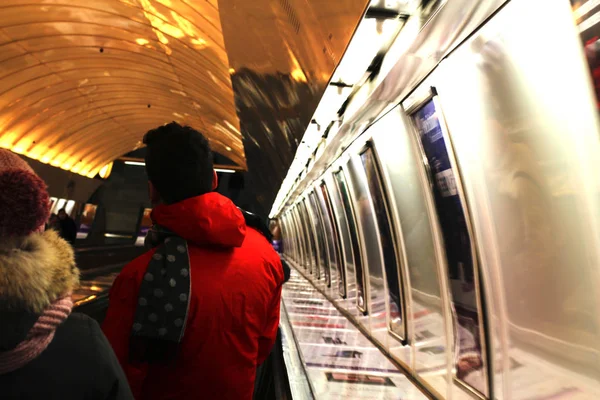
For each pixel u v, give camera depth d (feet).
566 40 7.34
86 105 64.03
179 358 5.07
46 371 3.12
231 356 5.22
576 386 8.27
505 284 10.39
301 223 56.80
